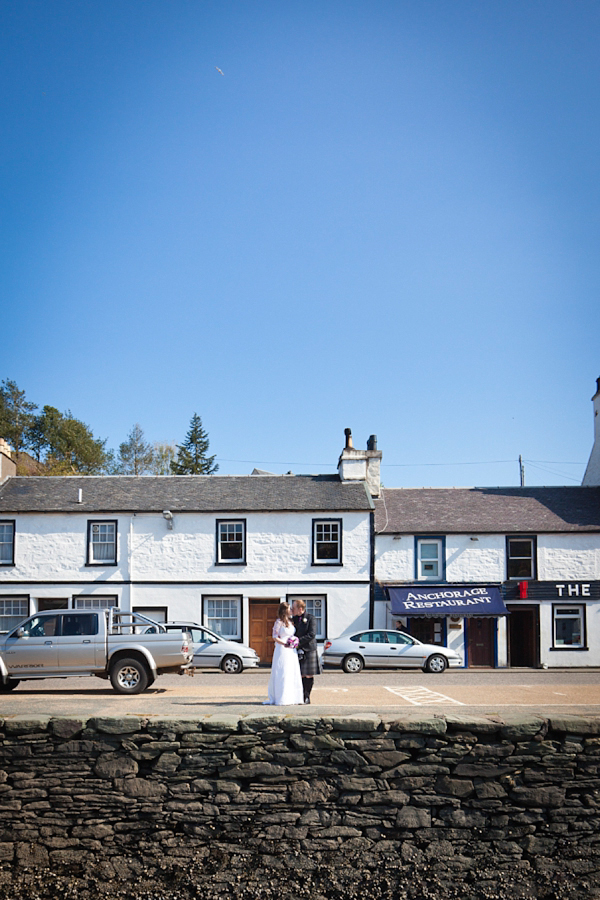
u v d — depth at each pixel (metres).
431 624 30.50
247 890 9.42
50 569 30.50
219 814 9.62
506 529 31.36
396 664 25.66
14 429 69.69
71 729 9.83
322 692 14.85
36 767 9.80
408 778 9.63
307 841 9.55
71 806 9.72
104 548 30.84
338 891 9.38
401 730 9.69
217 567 30.64
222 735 9.74
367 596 30.58
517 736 9.67
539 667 30.22
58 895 9.48
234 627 30.53
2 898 9.44
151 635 16.25
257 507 30.94
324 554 30.95
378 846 9.52
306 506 31.02
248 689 16.17
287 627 11.78
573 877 9.48
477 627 30.48
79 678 21.72
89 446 72.19
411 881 9.42
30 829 9.70
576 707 11.21
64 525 30.77
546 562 31.27
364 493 32.16
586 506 33.12
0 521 30.72
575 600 30.98
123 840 9.65
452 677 22.94
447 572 31.17
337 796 9.62
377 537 31.39
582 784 9.65
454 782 9.62
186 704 11.59
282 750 9.70
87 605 30.39
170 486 32.66
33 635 16.34
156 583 30.55
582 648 30.66
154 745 9.76
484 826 9.58
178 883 9.48
